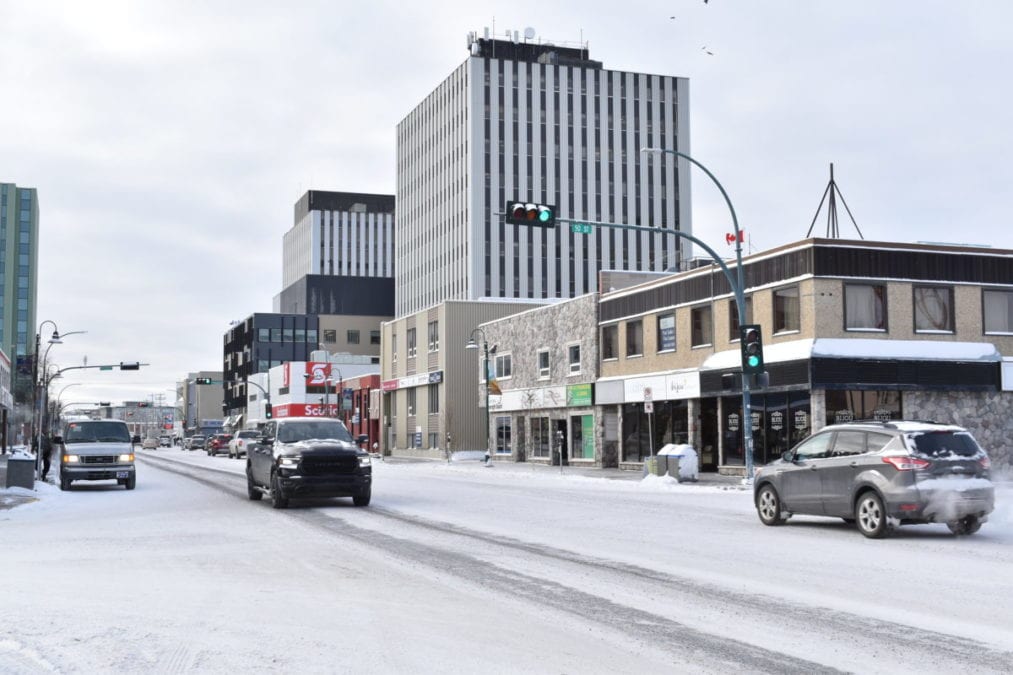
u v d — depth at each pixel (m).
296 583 11.16
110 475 30.47
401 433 73.44
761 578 11.42
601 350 45.28
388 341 77.38
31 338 150.50
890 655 7.58
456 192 115.69
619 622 8.89
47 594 10.32
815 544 14.73
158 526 18.39
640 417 42.12
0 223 150.12
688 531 16.81
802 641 8.09
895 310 32.97
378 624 8.77
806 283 32.44
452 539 15.75
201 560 13.25
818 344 31.75
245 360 146.25
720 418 36.78
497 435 57.09
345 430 23.83
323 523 18.72
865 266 32.69
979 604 9.71
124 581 11.28
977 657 7.51
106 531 17.48
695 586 10.89
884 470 15.23
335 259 183.75
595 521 18.78
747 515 20.02
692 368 38.06
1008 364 33.72
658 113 117.12
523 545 14.85
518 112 112.56
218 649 7.72
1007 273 34.47
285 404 111.19
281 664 7.25
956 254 33.81
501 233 111.19
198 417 186.38
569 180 113.31
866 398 32.38
